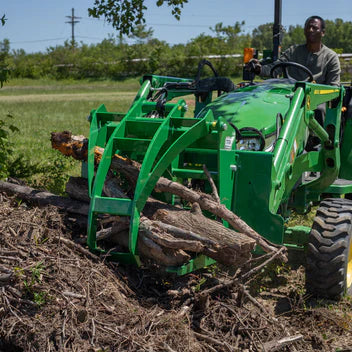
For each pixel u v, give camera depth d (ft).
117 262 13.51
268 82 18.86
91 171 14.06
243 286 12.87
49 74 178.19
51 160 29.78
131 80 158.51
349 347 12.83
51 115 63.52
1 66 22.33
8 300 11.77
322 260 14.83
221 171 13.94
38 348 10.84
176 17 27.73
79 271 12.55
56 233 14.03
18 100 96.94
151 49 166.30
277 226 14.14
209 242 12.65
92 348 10.70
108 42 198.49
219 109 16.99
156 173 13.16
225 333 12.25
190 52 149.59
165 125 13.93
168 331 11.37
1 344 11.45
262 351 11.68
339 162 18.66
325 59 21.61
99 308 11.70
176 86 18.93
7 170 23.32
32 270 12.14
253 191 14.23
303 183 18.63
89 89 134.31
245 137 15.46
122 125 14.56
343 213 15.34
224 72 144.05
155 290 13.35
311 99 16.97
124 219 13.60
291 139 15.58
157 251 12.73
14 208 15.49
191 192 13.97
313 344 12.95
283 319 14.11
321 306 15.03
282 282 16.75
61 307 11.47
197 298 12.63
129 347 10.74
